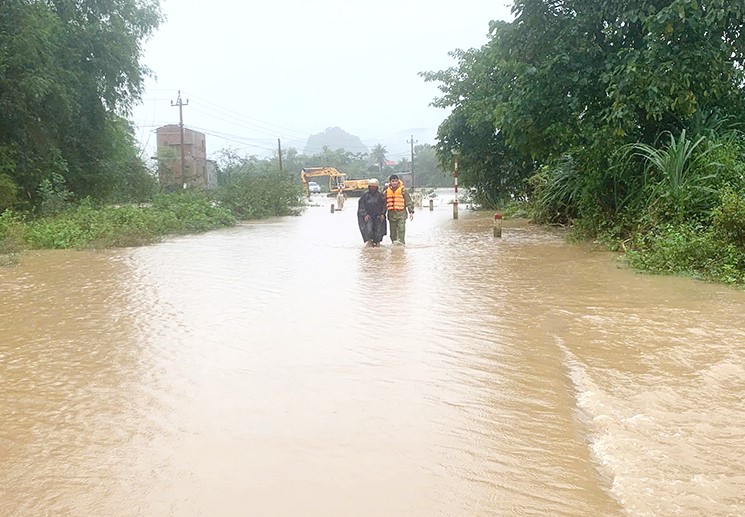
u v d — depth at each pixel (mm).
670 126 14531
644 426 4020
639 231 12453
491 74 26547
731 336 6031
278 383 5074
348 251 14516
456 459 3672
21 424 4348
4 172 23328
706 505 3088
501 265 11453
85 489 3414
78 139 28938
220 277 10727
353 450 3811
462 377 5145
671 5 12727
